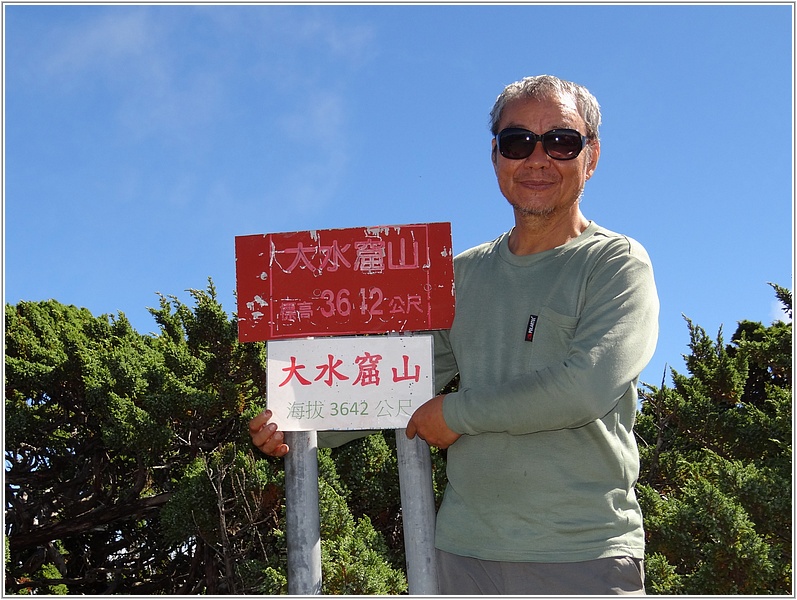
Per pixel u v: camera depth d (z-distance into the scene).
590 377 2.56
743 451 6.96
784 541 5.35
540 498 2.70
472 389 2.73
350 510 7.11
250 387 7.55
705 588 4.98
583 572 2.62
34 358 9.30
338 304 3.11
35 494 9.45
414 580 2.91
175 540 6.77
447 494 2.99
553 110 3.06
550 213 3.03
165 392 7.29
